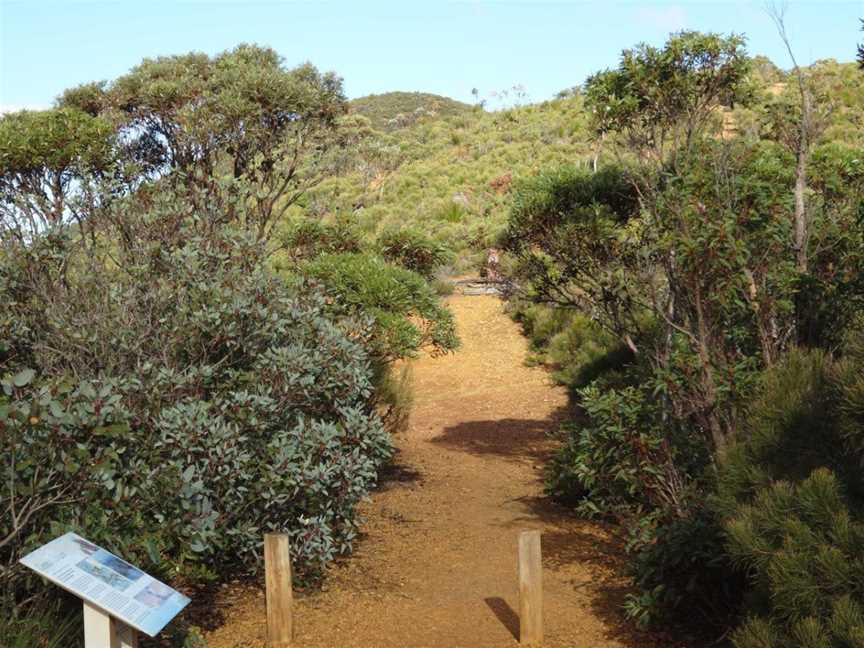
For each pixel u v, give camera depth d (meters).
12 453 4.61
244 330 6.78
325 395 7.18
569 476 9.26
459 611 6.39
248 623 6.09
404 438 13.27
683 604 5.89
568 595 6.71
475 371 17.62
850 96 25.56
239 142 12.04
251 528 6.35
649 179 7.84
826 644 3.86
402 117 74.06
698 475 6.54
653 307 7.00
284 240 13.48
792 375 5.07
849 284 6.46
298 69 12.89
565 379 16.02
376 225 30.08
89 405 4.89
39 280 6.79
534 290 9.90
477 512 9.23
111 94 12.45
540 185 9.59
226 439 6.03
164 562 5.86
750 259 6.50
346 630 6.00
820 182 7.54
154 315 6.70
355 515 7.29
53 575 3.89
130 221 7.41
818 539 4.12
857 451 4.42
